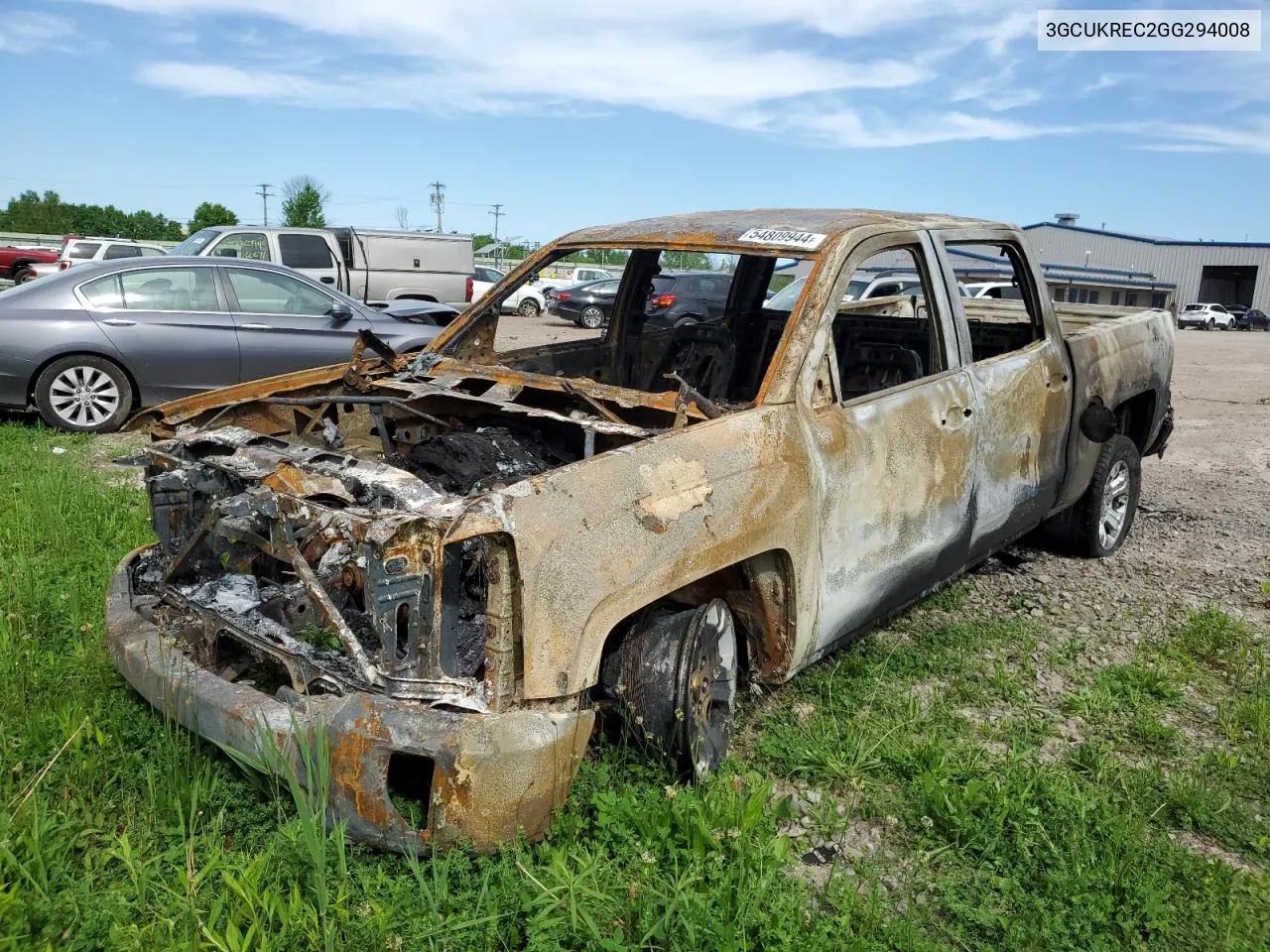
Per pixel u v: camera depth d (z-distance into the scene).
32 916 2.29
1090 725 3.80
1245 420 11.64
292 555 2.77
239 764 2.77
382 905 2.42
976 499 4.20
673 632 3.00
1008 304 6.13
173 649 3.02
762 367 4.63
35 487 5.95
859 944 2.42
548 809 2.57
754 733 3.56
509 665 2.53
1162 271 63.50
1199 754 3.61
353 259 16.52
